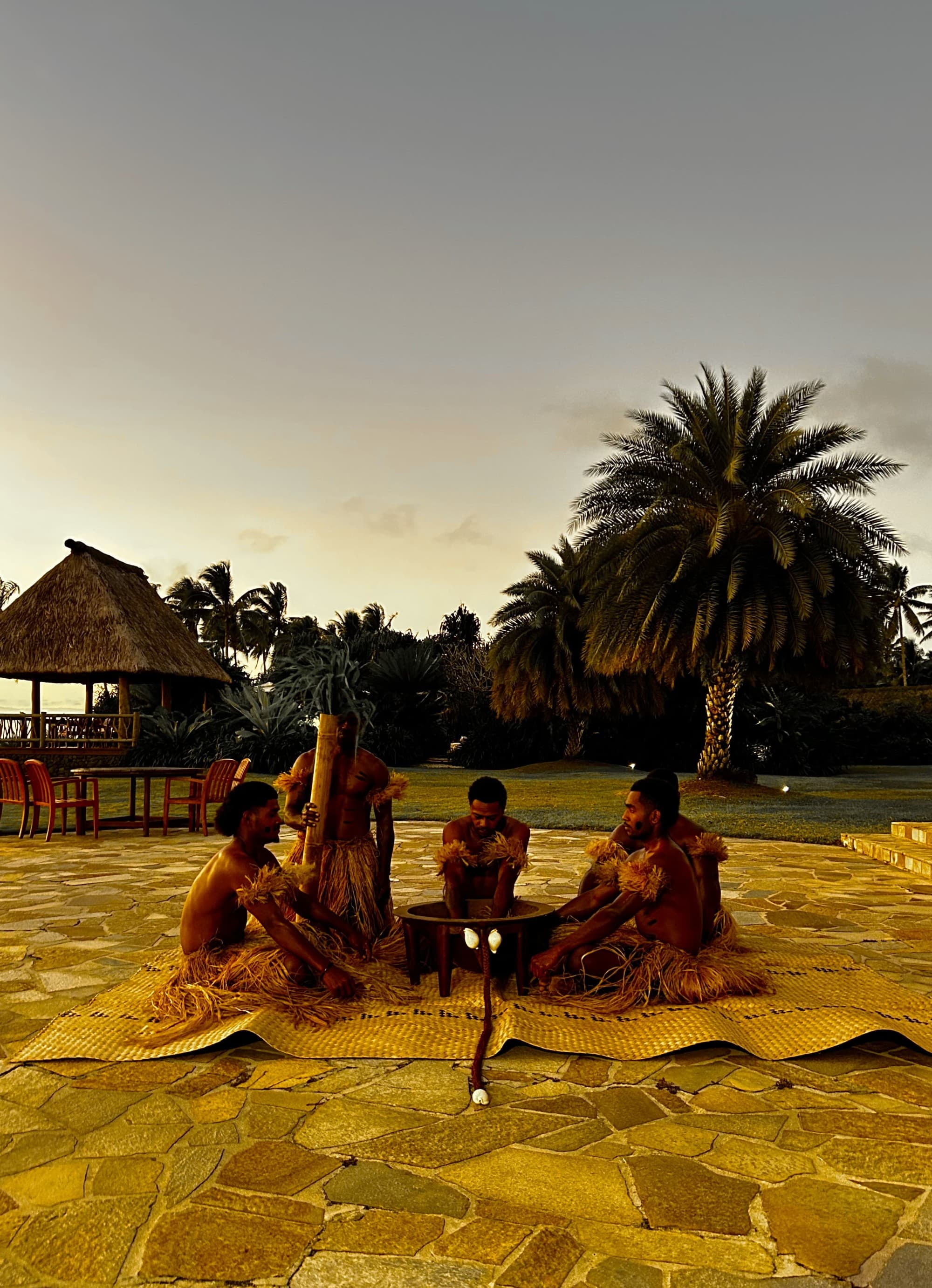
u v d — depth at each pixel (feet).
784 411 53.31
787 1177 8.44
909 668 204.64
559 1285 6.76
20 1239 7.38
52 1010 13.50
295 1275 6.90
